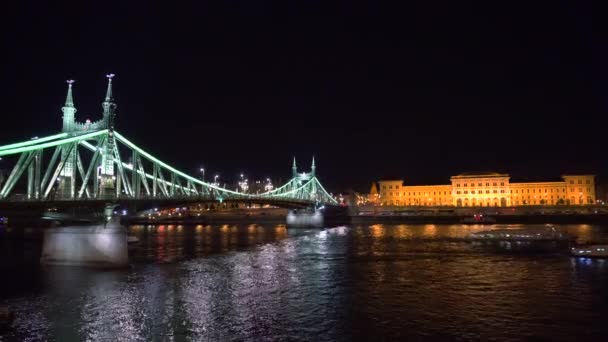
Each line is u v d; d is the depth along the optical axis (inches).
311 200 6692.9
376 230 5620.1
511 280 2178.9
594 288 1993.1
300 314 1636.3
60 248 2642.7
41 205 2343.8
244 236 4877.0
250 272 2439.7
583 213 7012.8
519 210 7815.0
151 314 1642.5
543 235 3902.6
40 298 1860.2
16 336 1430.9
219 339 1398.9
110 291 1984.5
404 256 3026.6
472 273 2367.1
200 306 1745.8
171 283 2149.4
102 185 2967.5
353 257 3004.4
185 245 3855.8
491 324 1512.1
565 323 1515.7
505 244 3705.7
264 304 1772.9
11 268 2509.8
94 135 2925.7
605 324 1502.2
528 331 1443.2
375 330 1464.1
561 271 2406.5
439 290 1984.5
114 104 3095.5
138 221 7618.1
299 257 3026.6
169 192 4527.6
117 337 1421.0
